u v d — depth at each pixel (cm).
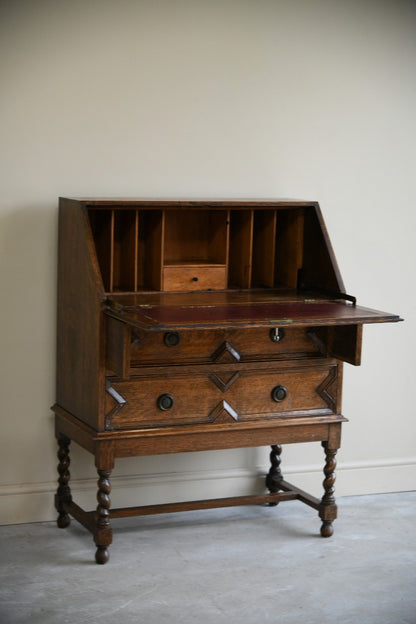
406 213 482
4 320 417
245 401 400
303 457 479
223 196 449
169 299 397
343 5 456
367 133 470
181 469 455
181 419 390
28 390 425
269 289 432
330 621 342
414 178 482
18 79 405
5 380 421
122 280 420
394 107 473
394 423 494
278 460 462
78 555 394
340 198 470
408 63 473
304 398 411
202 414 393
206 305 384
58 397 422
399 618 346
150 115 430
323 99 460
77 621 336
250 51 443
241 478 465
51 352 426
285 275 442
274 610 349
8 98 405
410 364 494
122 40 420
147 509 396
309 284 430
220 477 461
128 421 382
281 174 458
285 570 386
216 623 338
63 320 412
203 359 390
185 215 435
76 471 437
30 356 423
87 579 371
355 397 485
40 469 431
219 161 446
